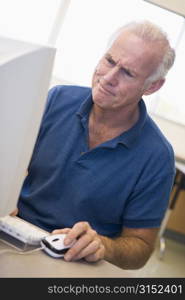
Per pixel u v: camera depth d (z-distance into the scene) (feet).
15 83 2.45
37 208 4.32
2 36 2.60
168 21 17.01
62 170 4.28
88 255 3.30
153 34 4.08
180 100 17.22
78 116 4.46
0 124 2.50
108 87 4.09
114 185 4.26
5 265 2.86
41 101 2.63
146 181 4.35
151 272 10.31
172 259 12.06
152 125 4.69
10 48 2.49
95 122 4.41
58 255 3.18
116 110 4.24
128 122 4.39
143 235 4.32
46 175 4.37
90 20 16.74
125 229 4.40
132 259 4.07
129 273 3.37
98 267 3.31
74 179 4.26
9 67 2.39
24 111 2.56
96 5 16.63
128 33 4.07
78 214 4.24
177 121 17.30
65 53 16.98
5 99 2.45
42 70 2.53
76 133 4.40
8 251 3.07
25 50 2.46
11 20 16.43
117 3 16.63
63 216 4.24
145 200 4.36
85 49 16.99
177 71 17.13
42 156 4.43
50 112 4.61
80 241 3.26
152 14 16.84
